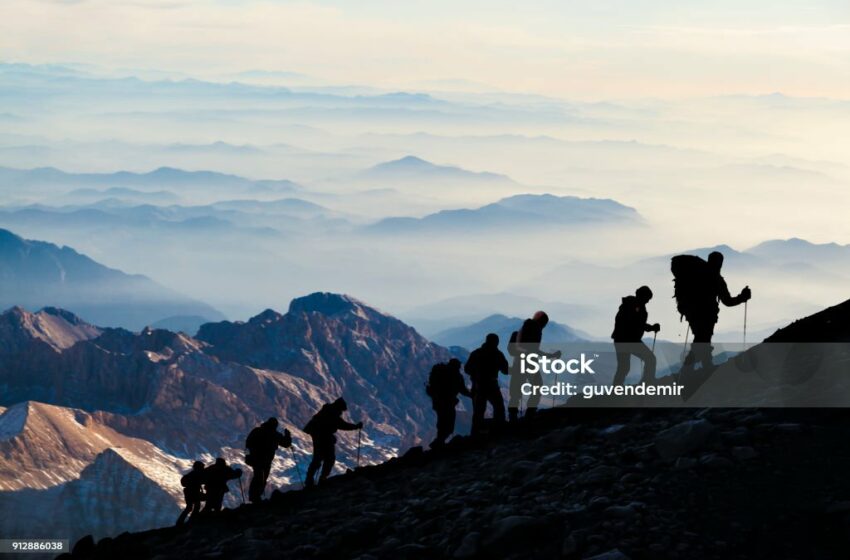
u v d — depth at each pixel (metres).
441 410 29.39
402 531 20.38
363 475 28.09
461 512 20.30
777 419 20.75
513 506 19.55
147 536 26.45
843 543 15.90
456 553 18.22
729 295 25.08
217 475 28.28
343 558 19.78
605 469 20.25
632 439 22.31
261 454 28.53
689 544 16.56
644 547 16.67
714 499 17.94
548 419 27.80
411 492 23.86
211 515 26.88
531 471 21.88
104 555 23.89
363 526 20.98
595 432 23.94
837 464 18.19
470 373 29.02
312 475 28.77
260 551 20.62
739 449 19.39
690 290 25.20
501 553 17.94
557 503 19.34
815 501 17.14
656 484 18.94
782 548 16.08
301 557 20.14
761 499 17.62
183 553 22.30
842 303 25.41
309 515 23.95
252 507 27.02
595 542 17.11
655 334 26.83
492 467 23.84
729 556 16.09
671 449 20.23
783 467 18.55
